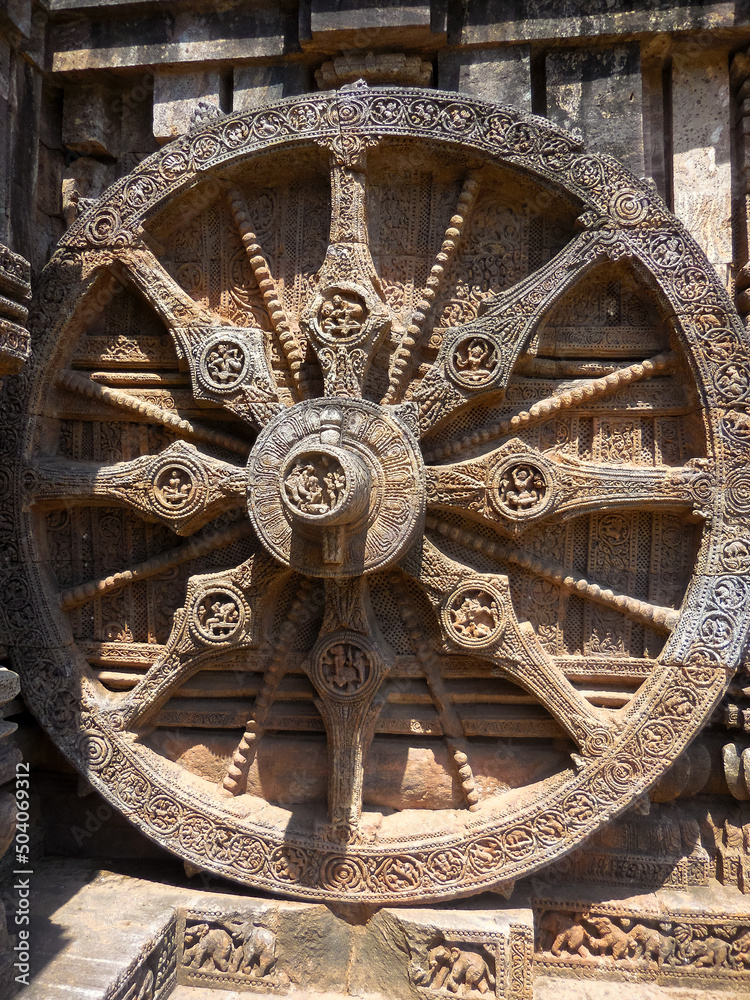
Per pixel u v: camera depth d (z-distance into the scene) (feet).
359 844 10.07
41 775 12.09
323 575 9.88
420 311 10.53
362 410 9.91
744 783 10.47
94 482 10.81
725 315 9.67
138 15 11.92
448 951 9.48
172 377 11.25
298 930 10.08
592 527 10.56
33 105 11.93
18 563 10.98
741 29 10.60
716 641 9.62
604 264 10.07
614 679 10.46
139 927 9.60
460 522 10.66
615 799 9.77
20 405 10.89
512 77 11.12
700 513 9.76
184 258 11.29
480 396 10.14
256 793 10.92
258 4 11.62
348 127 10.14
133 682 11.25
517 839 9.91
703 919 10.16
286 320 10.84
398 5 10.69
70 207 11.78
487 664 10.43
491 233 10.79
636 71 11.02
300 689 10.88
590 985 10.14
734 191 11.14
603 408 10.48
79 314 11.02
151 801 10.59
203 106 10.93
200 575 10.58
